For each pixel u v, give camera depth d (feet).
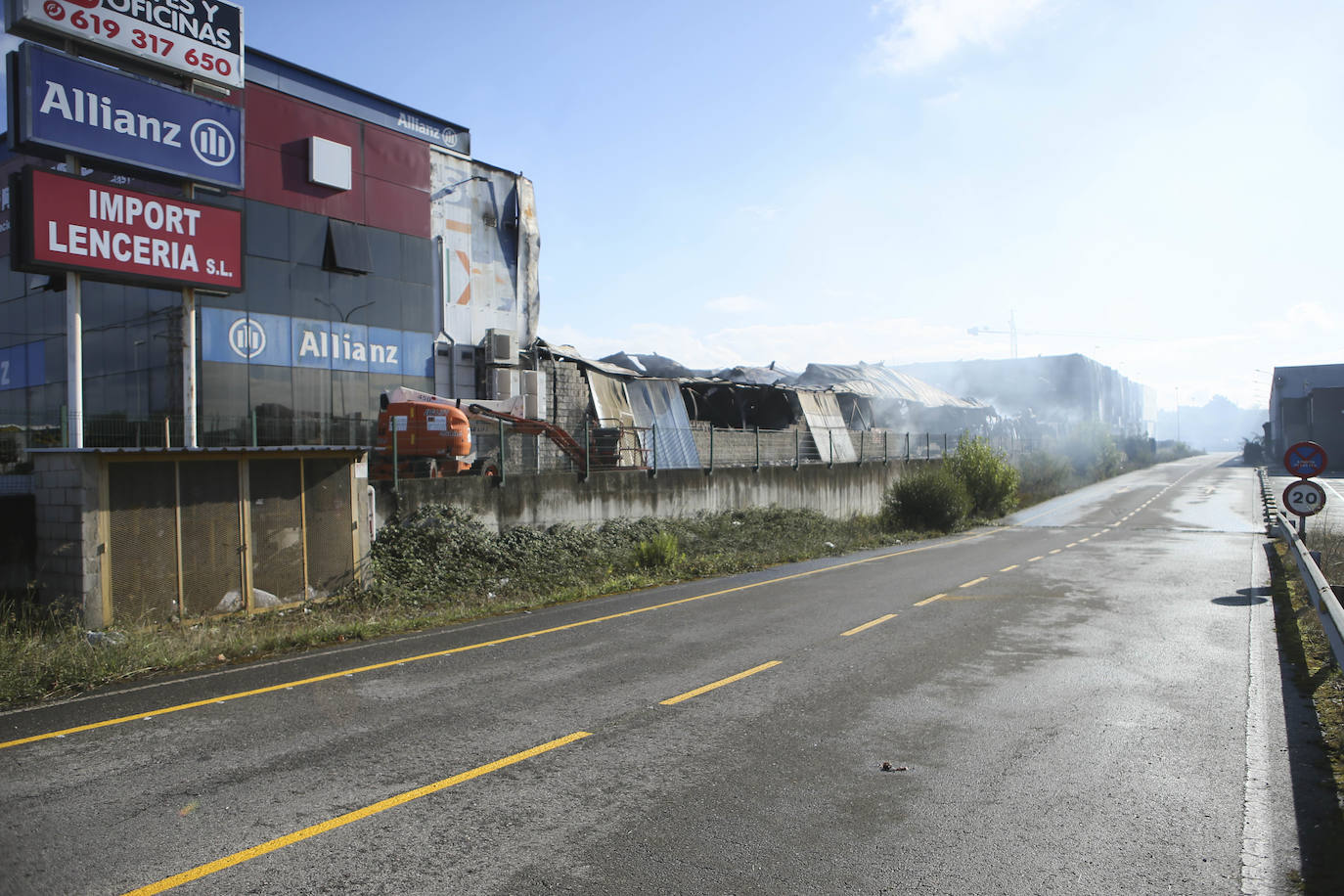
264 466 42.42
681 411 95.81
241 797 18.15
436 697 26.25
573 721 23.68
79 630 33.86
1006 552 70.85
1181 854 15.67
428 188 82.02
